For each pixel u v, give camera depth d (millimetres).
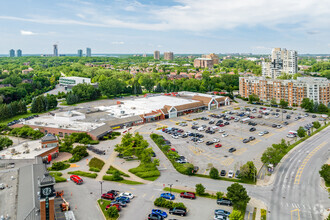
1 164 119000
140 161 137250
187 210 91250
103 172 123938
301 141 162375
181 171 122312
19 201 82375
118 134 183500
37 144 149750
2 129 192000
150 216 86062
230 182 112188
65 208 90875
